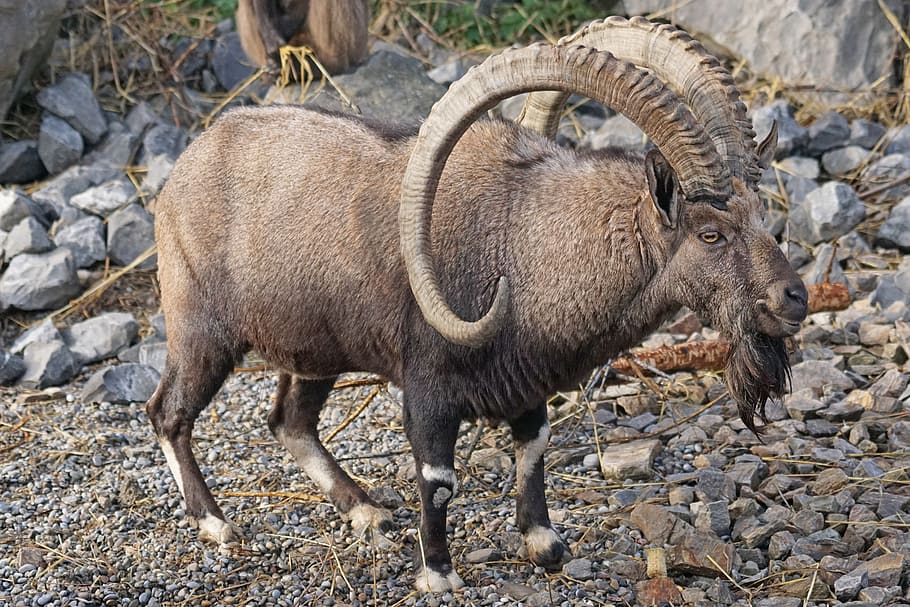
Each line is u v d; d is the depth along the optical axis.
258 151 9.73
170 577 9.55
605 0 20.83
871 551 9.38
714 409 12.14
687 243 8.28
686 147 7.93
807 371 12.48
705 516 9.91
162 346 13.88
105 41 19.34
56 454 11.77
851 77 18.64
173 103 18.53
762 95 18.67
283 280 9.48
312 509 10.70
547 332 8.77
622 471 10.91
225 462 11.70
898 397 12.09
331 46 16.62
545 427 9.48
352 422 12.43
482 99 8.03
